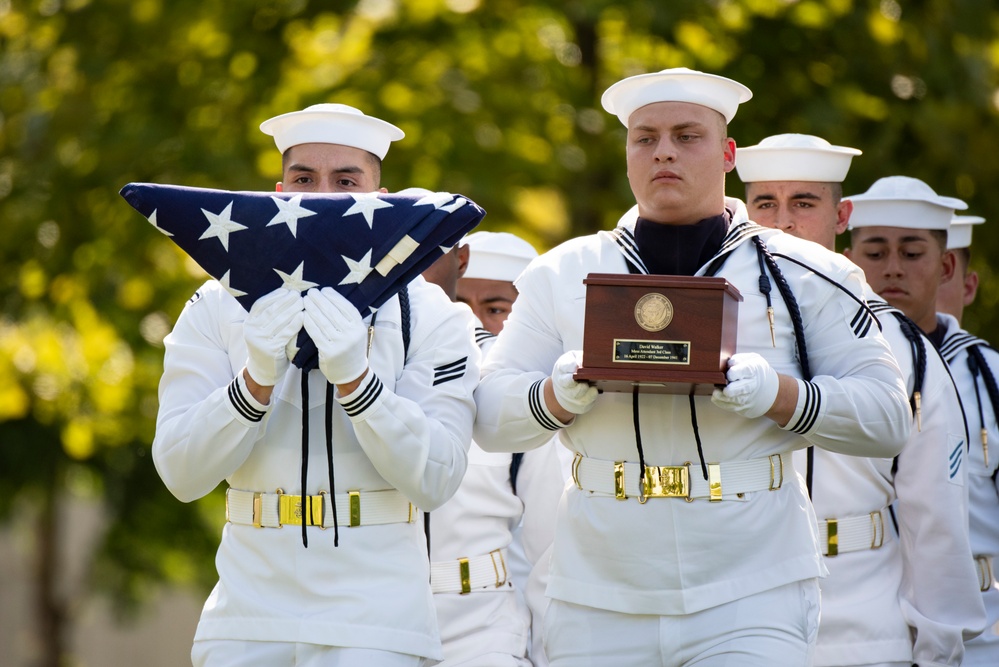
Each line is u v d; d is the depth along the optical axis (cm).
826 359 1611
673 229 1619
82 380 4675
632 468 1578
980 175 3838
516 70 4297
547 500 1966
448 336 1585
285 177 1759
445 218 1527
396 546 1525
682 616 1559
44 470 4875
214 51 4325
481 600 1923
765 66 3925
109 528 5097
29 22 4494
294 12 4272
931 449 1909
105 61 4369
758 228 1641
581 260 1653
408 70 4216
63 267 4459
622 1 3822
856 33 3928
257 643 1497
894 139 3781
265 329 1461
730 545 1558
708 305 1483
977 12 3916
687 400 1573
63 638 5803
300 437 1523
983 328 3894
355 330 1460
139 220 4375
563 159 4103
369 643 1479
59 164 4384
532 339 1658
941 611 1905
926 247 2334
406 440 1479
